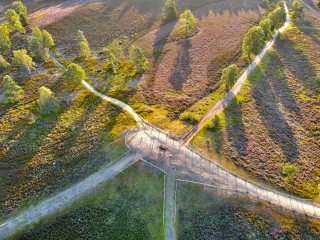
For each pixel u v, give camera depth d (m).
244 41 79.56
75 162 48.28
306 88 67.19
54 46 98.06
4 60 80.69
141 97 68.00
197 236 36.41
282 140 52.50
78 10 126.62
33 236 36.88
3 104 66.50
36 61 88.44
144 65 78.88
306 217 37.88
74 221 38.59
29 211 40.19
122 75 79.31
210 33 102.38
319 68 74.38
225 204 39.69
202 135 53.25
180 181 43.25
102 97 68.75
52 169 47.28
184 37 100.88
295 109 60.66
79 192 42.72
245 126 56.25
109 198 41.66
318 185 42.16
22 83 75.56
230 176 44.03
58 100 64.56
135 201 41.03
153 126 55.88
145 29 110.00
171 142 51.06
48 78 78.75
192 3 133.25
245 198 40.41
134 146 50.28
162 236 36.88
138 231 37.34
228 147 50.34
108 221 38.62
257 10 118.94
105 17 121.00
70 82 70.50
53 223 38.41
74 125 59.06
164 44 97.31
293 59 80.56
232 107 62.50
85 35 106.31
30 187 43.91
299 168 46.00
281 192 41.66
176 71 80.62
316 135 53.19
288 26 102.50
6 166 48.22
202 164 46.19
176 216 38.94
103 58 89.94
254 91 67.88
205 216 38.50
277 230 36.22
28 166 48.09
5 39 90.56
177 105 64.38
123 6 132.38
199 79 75.50
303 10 115.56
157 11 126.44
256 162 47.09
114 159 47.81
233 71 64.88
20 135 56.03
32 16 124.75
